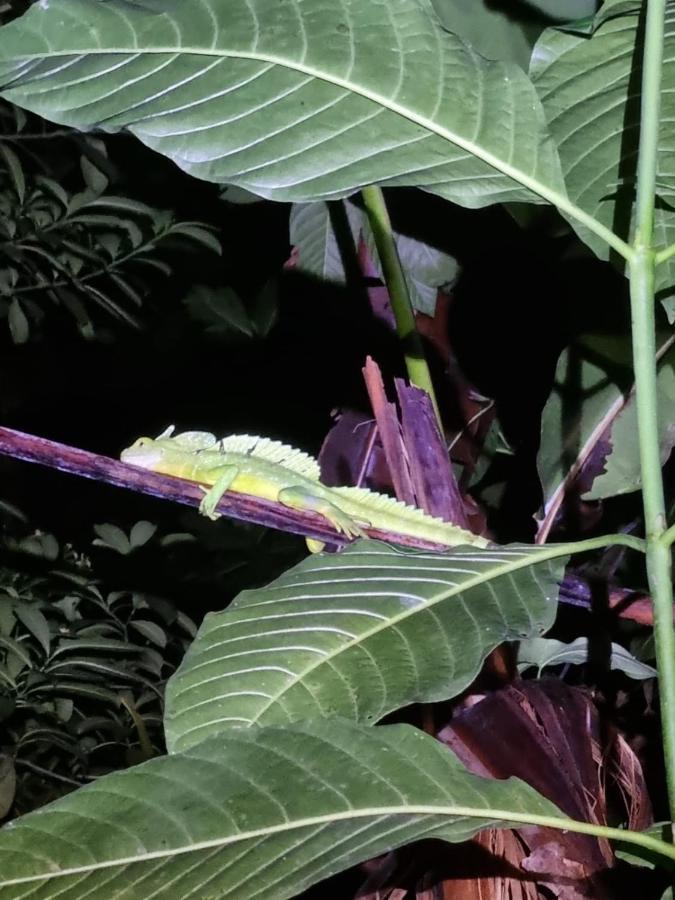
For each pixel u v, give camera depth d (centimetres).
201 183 310
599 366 150
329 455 174
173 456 155
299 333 273
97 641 258
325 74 96
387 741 99
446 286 187
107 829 95
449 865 119
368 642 104
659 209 112
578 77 106
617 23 103
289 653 104
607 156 109
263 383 333
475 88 97
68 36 92
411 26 95
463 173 100
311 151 99
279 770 97
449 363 184
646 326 95
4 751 259
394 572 105
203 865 97
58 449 112
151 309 334
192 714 104
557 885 115
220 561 309
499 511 217
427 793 98
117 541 283
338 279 188
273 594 105
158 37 94
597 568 173
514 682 128
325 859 99
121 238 291
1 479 361
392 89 97
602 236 97
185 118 98
